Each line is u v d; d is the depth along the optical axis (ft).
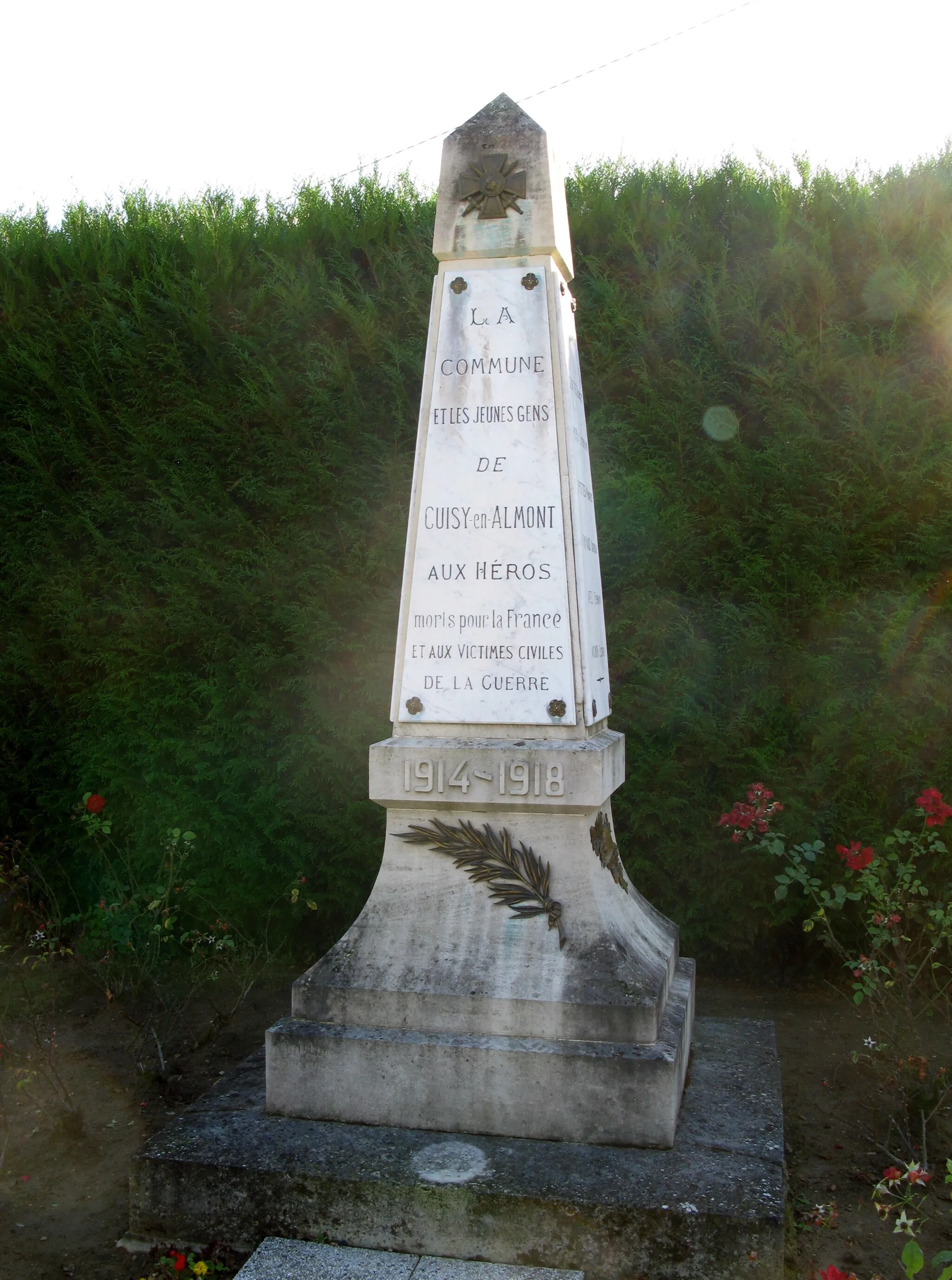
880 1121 13.96
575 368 13.94
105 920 18.37
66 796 21.12
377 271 23.76
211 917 20.30
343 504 20.90
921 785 18.16
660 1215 9.86
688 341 21.93
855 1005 17.04
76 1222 11.51
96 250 26.07
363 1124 11.71
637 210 23.66
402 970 12.16
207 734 20.30
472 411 12.98
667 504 20.35
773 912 18.61
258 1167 10.70
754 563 19.51
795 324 21.59
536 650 12.57
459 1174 10.52
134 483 22.47
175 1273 10.34
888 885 18.02
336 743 19.95
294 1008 12.27
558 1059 11.25
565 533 12.66
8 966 19.74
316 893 19.85
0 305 25.20
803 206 23.45
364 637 20.02
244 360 22.41
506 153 13.19
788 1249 10.82
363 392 22.21
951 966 18.29
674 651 19.57
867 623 18.60
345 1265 10.09
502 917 12.26
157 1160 10.89
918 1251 8.68
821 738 18.44
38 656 21.59
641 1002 11.46
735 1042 14.49
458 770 12.34
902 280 21.03
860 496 19.63
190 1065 15.79
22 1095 14.71
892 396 20.02
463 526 12.86
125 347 23.29
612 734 13.98
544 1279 9.84
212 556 21.25
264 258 24.71
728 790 18.99
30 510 22.43
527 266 13.08
